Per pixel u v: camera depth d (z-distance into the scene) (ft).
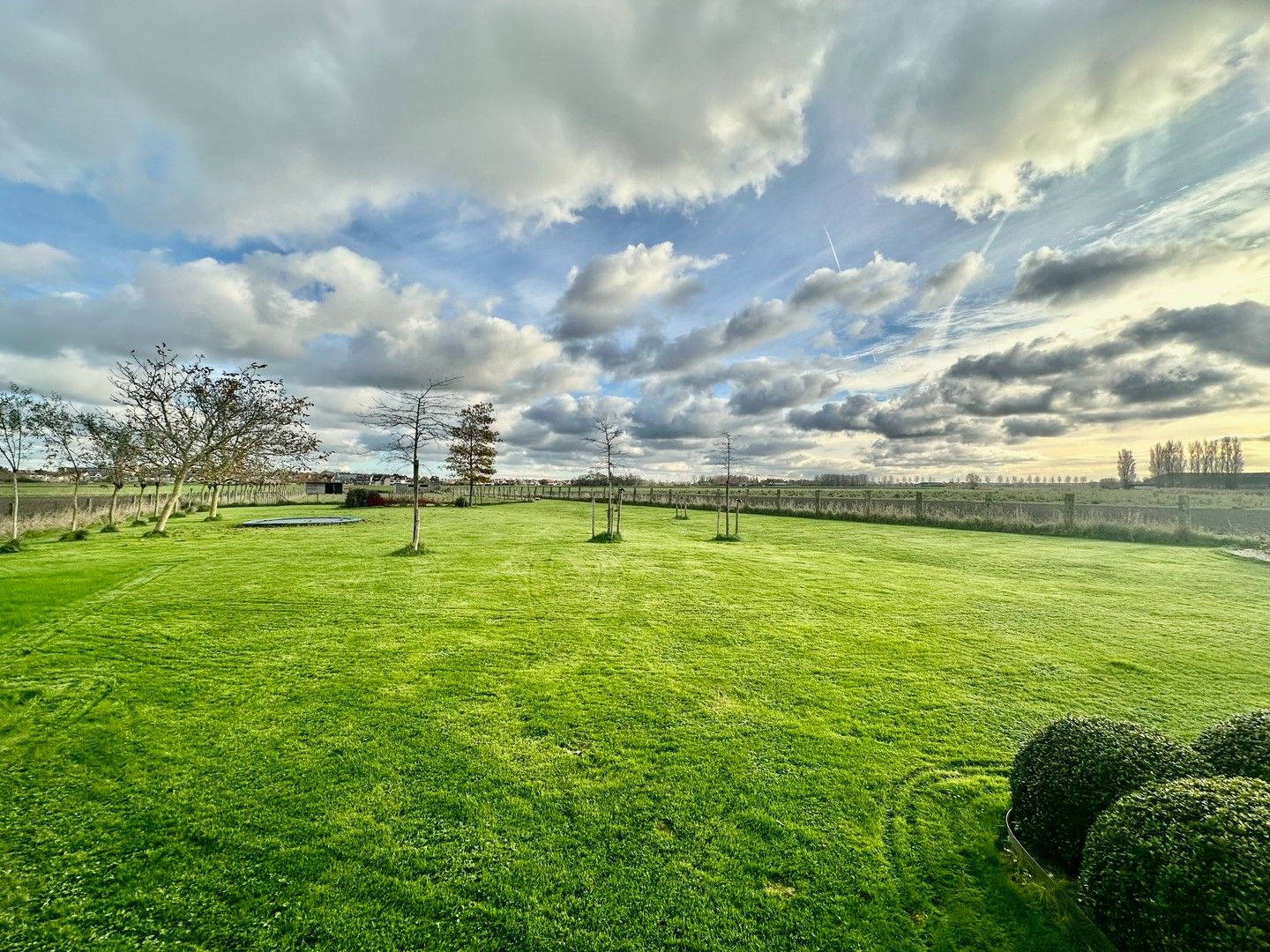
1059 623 24.25
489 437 138.51
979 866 9.28
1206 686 17.31
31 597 28.55
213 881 8.85
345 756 12.69
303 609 26.32
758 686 16.99
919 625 23.93
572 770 12.14
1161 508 74.59
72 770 12.18
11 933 7.83
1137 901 6.86
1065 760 9.39
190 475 69.36
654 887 8.74
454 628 23.16
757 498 115.75
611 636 22.21
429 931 7.91
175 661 19.04
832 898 8.54
